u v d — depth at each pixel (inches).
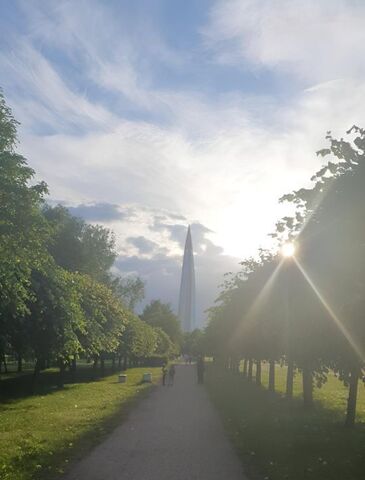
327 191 481.1
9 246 556.1
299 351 668.7
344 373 603.8
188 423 701.3
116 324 1683.1
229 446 528.1
